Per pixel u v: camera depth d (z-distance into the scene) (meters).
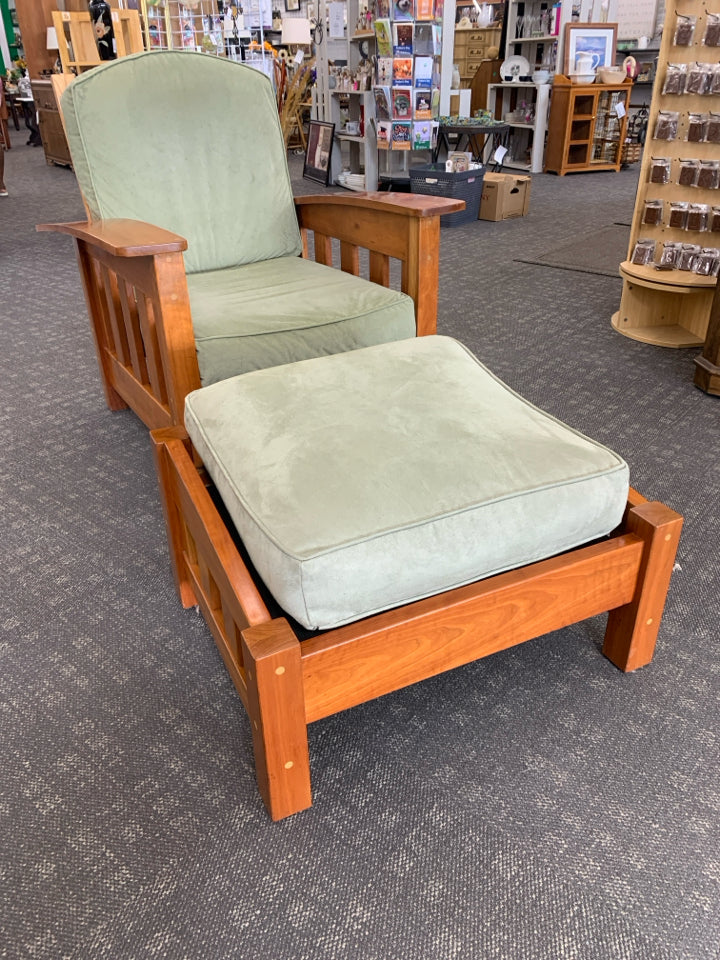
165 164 1.87
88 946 0.87
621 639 1.23
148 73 1.84
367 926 0.89
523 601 1.03
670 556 1.13
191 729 1.16
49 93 6.27
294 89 7.02
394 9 4.62
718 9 2.24
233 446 1.10
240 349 1.45
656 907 0.90
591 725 1.15
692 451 1.92
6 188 5.71
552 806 1.03
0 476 1.87
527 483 1.01
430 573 0.96
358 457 1.03
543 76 6.04
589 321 2.89
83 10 6.30
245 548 1.09
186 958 0.86
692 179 2.43
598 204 5.08
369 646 0.93
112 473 1.88
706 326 2.63
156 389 1.65
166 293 1.36
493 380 1.29
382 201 1.70
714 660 1.27
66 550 1.58
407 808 1.03
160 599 1.44
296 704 0.92
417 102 4.89
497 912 0.90
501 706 1.19
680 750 1.11
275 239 2.04
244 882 0.94
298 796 1.01
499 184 4.57
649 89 6.99
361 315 1.56
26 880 0.94
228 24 4.97
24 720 1.17
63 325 2.95
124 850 0.98
